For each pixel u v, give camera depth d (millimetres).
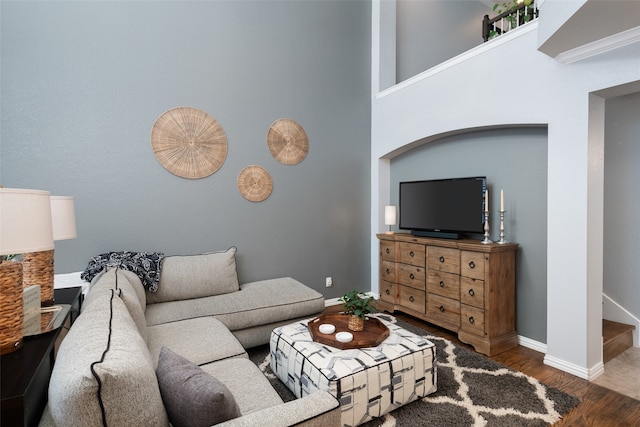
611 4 1823
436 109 3484
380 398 1862
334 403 1195
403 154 4273
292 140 3840
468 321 2969
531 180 2943
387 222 3975
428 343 2119
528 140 2965
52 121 2762
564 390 2238
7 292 1283
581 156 2387
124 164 3018
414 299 3568
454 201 3379
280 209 3795
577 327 2434
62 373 920
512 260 2977
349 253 4309
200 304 2781
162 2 3143
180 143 3240
